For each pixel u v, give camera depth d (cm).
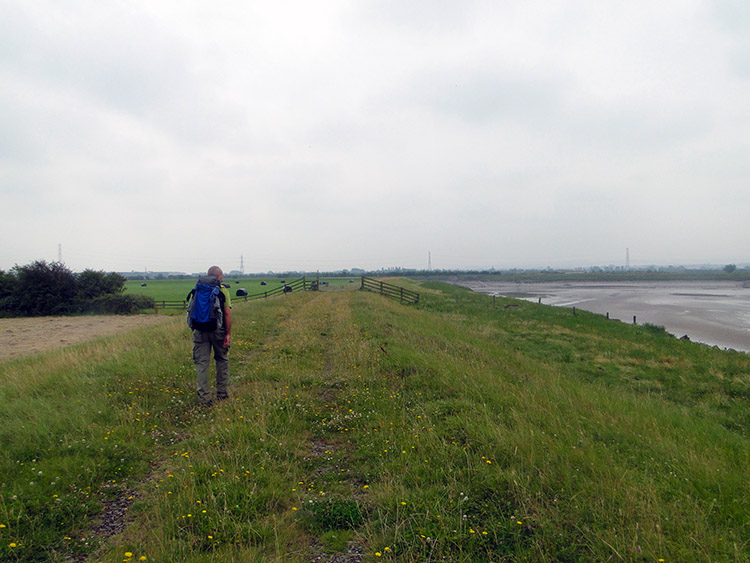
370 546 300
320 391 706
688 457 459
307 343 1128
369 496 368
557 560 283
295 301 2791
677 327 2912
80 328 2572
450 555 286
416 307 3083
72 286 3997
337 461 444
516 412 558
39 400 572
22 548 288
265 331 1389
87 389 634
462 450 434
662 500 352
